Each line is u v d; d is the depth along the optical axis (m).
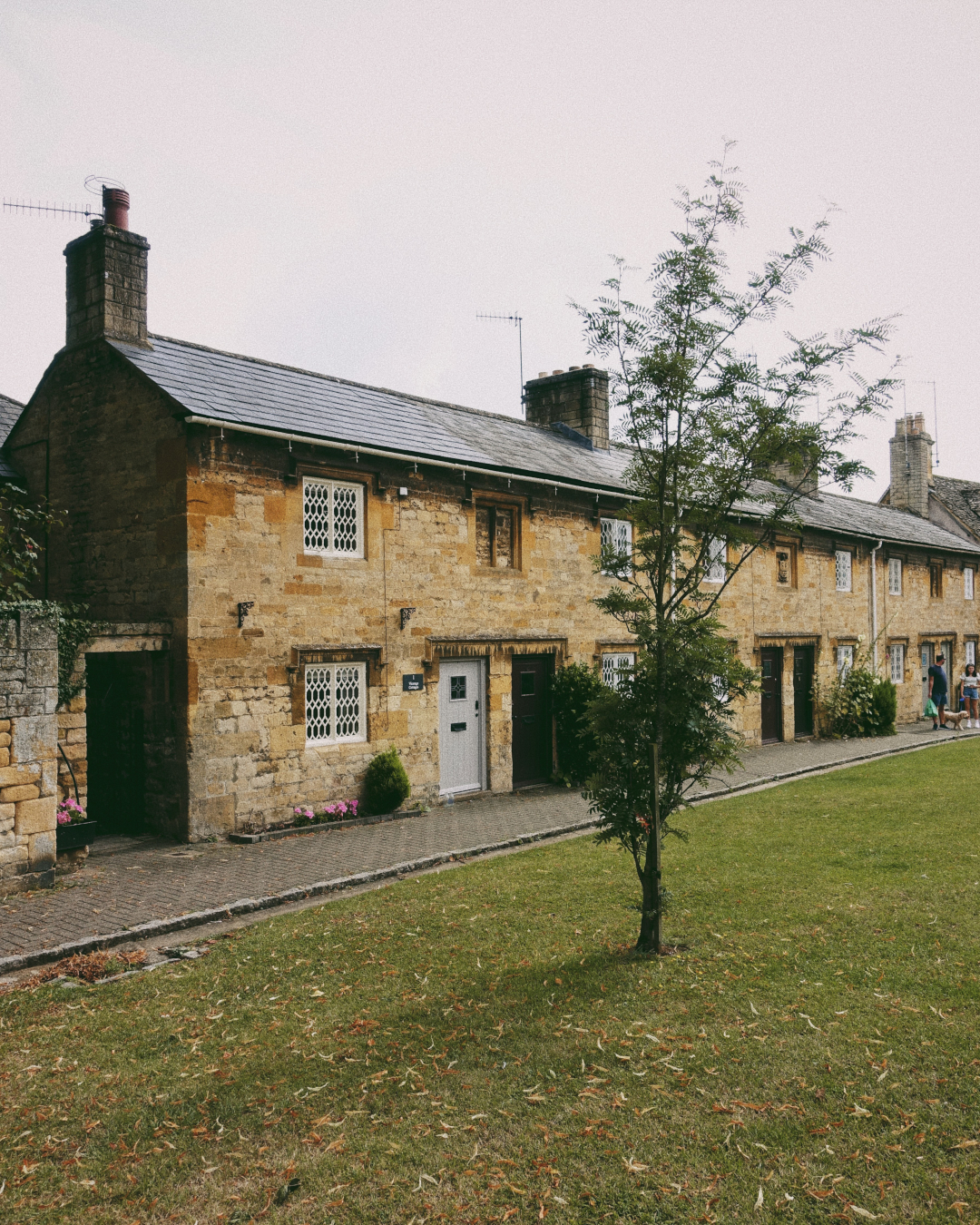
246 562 11.70
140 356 12.29
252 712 11.72
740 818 11.95
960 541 31.69
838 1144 4.15
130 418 11.98
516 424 18.72
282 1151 4.31
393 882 9.34
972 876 8.34
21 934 7.60
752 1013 5.56
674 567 6.92
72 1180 4.14
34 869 9.02
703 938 7.01
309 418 12.83
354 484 13.15
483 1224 3.74
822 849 9.75
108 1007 6.07
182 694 11.14
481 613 14.84
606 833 6.96
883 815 11.59
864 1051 5.00
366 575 13.09
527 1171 4.07
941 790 13.33
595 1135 4.32
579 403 19.92
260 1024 5.72
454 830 11.99
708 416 6.59
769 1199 3.79
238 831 11.55
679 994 5.91
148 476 11.68
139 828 11.76
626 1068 4.95
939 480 36.88
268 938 7.41
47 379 13.46
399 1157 4.21
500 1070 4.98
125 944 7.55
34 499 13.59
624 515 7.25
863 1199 3.77
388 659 13.37
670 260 6.45
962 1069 4.74
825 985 5.92
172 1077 5.05
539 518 15.94
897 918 7.18
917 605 28.48
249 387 12.98
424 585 13.92
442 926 7.58
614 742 6.96
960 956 6.32
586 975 6.27
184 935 7.78
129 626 10.89
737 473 6.69
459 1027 5.54
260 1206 3.90
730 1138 4.23
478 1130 4.41
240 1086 4.91
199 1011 5.96
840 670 24.09
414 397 16.72
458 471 14.39
